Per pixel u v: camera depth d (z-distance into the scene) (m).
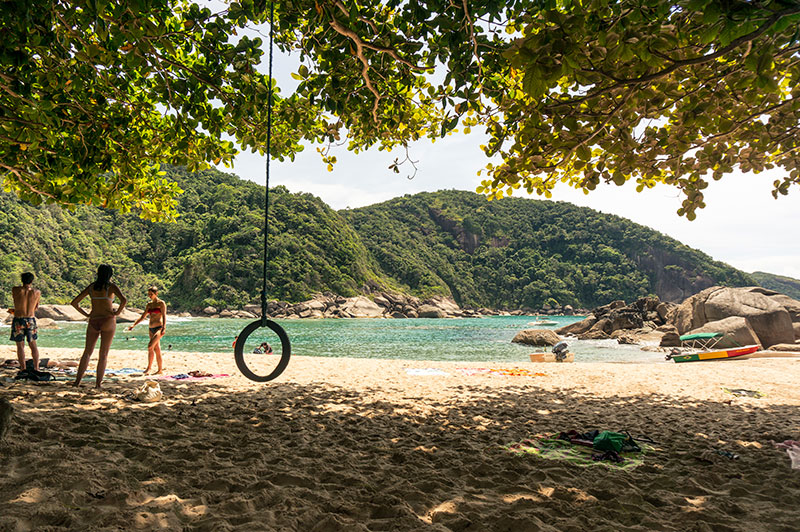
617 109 4.91
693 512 2.90
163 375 8.77
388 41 5.05
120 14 3.95
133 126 7.55
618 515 2.85
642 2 3.18
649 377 11.06
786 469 3.96
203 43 5.88
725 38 2.98
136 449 3.67
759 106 5.05
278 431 4.83
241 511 2.62
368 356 21.06
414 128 7.65
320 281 110.19
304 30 5.51
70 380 7.03
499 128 6.30
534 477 3.61
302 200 133.25
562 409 7.02
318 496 2.93
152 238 123.44
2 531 2.04
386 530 2.50
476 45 4.83
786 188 6.29
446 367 12.78
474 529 2.55
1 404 3.48
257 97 6.58
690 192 6.39
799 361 15.04
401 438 4.86
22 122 5.58
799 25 3.05
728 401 7.84
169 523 2.36
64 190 6.95
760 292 24.22
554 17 3.28
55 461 3.09
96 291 6.61
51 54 5.08
